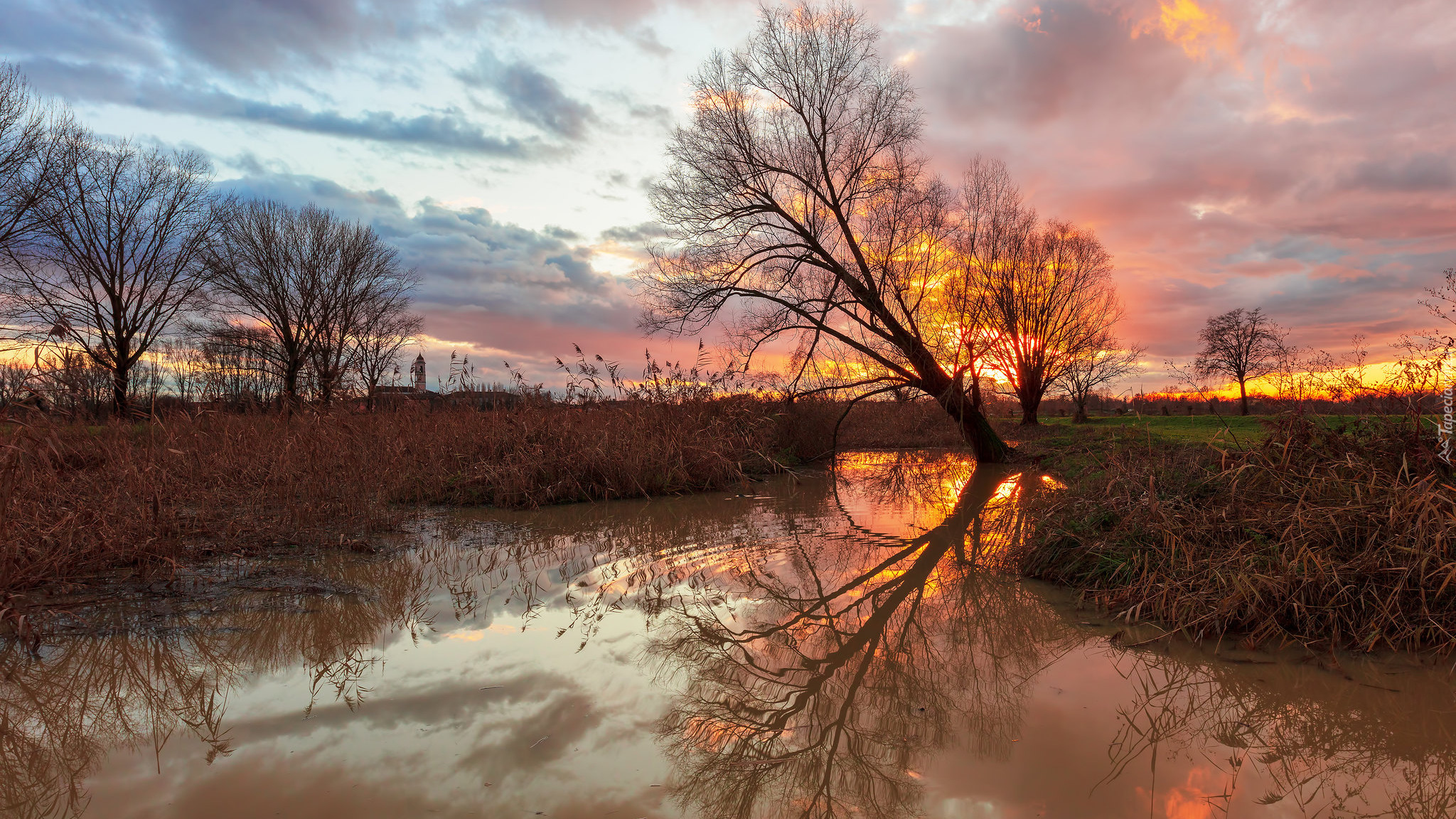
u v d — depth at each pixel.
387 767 2.94
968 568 6.54
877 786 2.86
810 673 4.18
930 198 16.00
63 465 6.50
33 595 4.86
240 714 3.43
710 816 2.60
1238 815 2.62
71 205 26.36
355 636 4.56
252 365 33.69
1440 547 4.30
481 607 5.25
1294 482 5.57
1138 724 3.42
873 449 21.59
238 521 7.10
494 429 10.84
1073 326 31.30
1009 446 19.22
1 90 23.02
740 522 8.84
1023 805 2.69
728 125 15.63
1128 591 5.07
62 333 6.83
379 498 8.34
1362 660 4.05
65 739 3.17
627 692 3.79
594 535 7.97
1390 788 2.79
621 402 12.39
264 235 33.94
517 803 2.67
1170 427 19.81
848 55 15.31
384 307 38.09
